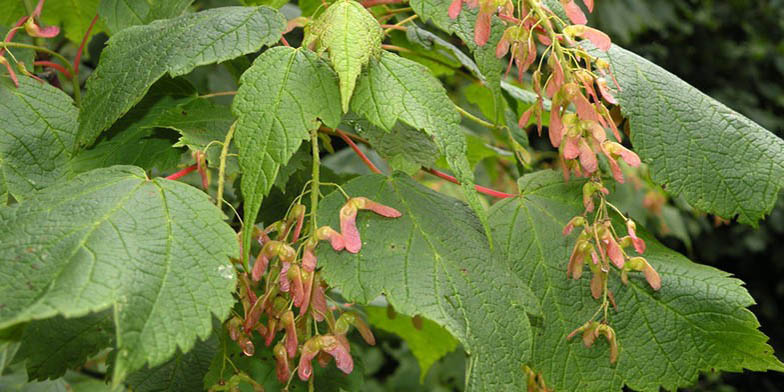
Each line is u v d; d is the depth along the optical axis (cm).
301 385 48
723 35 238
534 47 44
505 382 41
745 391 220
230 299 38
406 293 41
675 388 45
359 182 44
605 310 45
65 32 64
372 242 42
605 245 44
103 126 43
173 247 38
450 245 43
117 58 45
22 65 48
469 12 45
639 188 134
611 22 150
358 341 62
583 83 43
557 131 43
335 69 40
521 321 42
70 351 47
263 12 44
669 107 46
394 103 41
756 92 237
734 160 45
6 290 36
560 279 46
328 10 42
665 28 214
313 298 42
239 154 40
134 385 50
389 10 53
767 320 226
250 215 40
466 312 41
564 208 48
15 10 61
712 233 214
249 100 41
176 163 49
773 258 222
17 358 46
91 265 37
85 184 40
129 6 55
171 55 43
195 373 50
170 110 48
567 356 45
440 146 41
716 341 45
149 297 37
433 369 146
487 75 45
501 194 50
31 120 47
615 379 45
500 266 44
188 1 49
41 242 37
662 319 46
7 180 45
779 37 245
